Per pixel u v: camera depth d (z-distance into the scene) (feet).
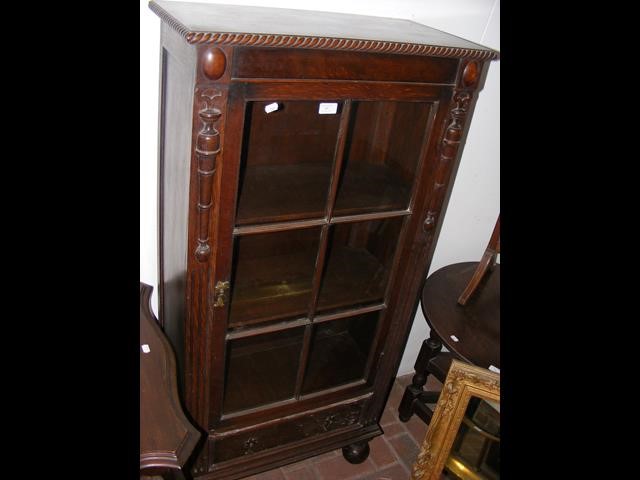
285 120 3.58
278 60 2.59
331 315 3.82
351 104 3.27
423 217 3.68
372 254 4.34
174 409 2.99
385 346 4.36
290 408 4.20
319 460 5.24
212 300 3.25
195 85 2.48
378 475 5.18
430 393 5.66
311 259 4.23
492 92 4.83
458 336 4.32
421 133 3.40
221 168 2.78
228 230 3.02
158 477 2.91
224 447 4.12
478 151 5.18
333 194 3.25
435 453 4.47
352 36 2.79
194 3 3.25
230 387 4.12
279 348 4.56
